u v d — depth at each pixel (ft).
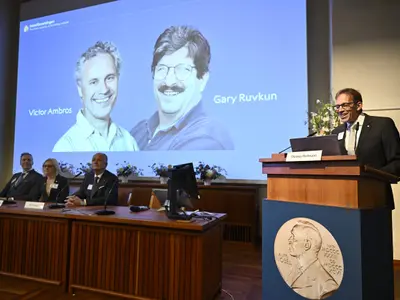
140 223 6.64
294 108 12.59
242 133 13.30
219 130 13.67
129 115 15.49
